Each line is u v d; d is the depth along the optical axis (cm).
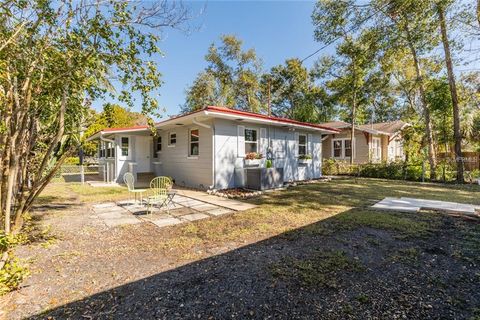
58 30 266
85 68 294
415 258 285
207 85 2295
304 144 1200
